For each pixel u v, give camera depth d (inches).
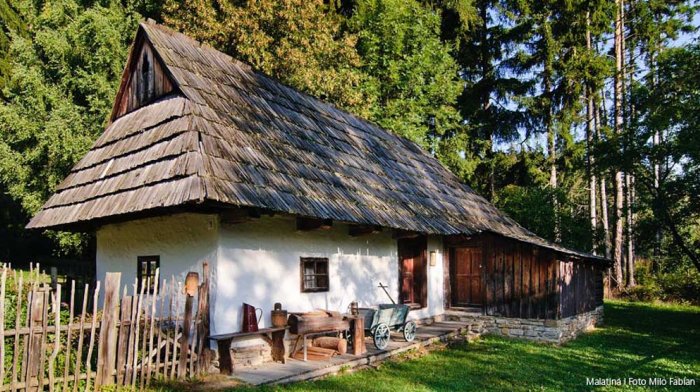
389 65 855.7
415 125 866.1
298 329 319.0
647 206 653.9
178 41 398.9
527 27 936.3
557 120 917.8
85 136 636.1
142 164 322.7
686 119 585.3
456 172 986.7
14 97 696.4
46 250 973.8
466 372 348.8
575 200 1085.8
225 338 284.2
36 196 664.4
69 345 230.4
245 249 321.1
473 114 1018.1
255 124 373.1
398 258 485.4
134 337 252.7
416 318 496.7
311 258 372.5
